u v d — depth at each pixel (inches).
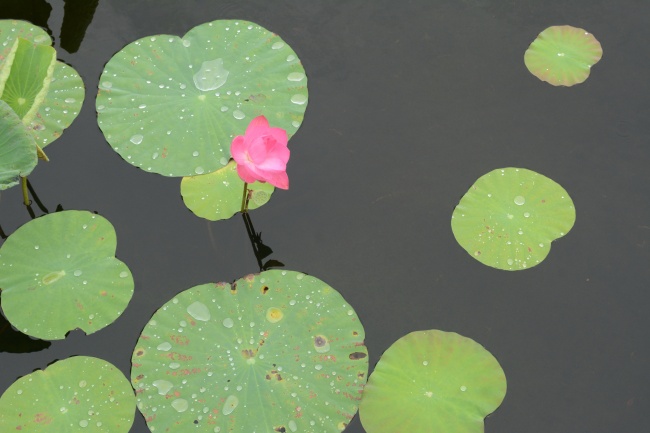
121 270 73.2
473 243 78.3
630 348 74.1
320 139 85.9
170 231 78.0
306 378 67.4
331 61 92.3
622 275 78.5
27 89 71.8
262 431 64.3
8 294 70.4
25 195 78.9
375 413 66.5
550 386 71.3
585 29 97.7
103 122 82.0
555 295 76.9
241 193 79.0
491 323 74.9
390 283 76.7
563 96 91.6
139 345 68.5
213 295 71.8
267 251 77.5
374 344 72.4
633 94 92.0
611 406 70.6
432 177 84.1
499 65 93.9
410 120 88.4
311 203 81.4
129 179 80.9
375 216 81.0
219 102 83.4
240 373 67.0
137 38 91.7
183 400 65.6
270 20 95.0
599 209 82.7
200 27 89.5
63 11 93.6
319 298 72.4
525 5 99.6
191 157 79.8
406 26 96.4
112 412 65.0
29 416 63.9
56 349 69.6
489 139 87.5
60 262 72.7
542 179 82.5
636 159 86.7
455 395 67.9
